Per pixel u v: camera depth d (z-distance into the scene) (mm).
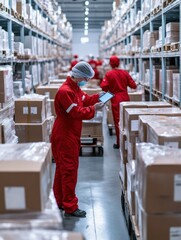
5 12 4965
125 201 3893
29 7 7457
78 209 4086
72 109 3705
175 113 3641
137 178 2574
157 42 6211
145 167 2176
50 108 6098
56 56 14555
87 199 4574
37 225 1803
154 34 6707
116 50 14242
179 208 2158
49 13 11156
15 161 2262
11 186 2057
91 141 6703
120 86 6684
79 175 5539
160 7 5641
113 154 6770
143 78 7930
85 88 7578
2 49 4801
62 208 4160
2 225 1792
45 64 10867
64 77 11305
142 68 8086
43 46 10062
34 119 4930
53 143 3980
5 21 5895
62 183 3988
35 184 2055
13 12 5664
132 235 3326
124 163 3908
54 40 13289
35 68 8539
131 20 9305
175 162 2166
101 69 18047
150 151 2467
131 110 3799
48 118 5496
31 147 2660
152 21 6777
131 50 9477
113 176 5480
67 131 3850
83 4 22453
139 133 3338
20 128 4910
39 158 2334
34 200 2064
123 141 3926
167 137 2652
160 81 6004
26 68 7898
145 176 2180
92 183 5176
